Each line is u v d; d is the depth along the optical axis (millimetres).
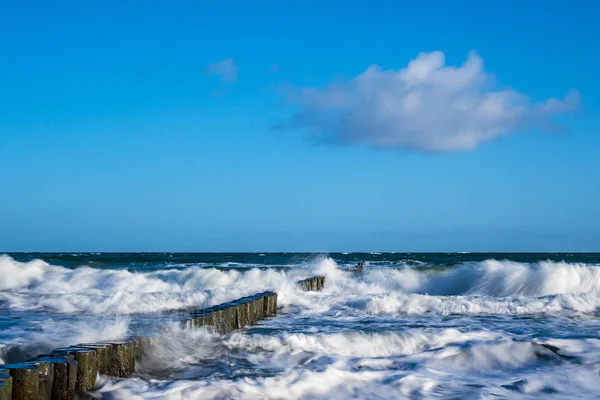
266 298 13859
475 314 13914
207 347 9586
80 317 13461
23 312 14523
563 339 9875
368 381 7703
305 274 24812
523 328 11680
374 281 21734
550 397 7125
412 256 69750
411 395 7164
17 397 5961
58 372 6492
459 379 7957
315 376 7809
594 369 8359
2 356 8773
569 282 17891
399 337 9984
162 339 9070
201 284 22781
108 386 7234
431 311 14367
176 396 6965
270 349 9555
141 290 20531
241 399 6957
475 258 60812
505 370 8469
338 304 15664
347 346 9680
